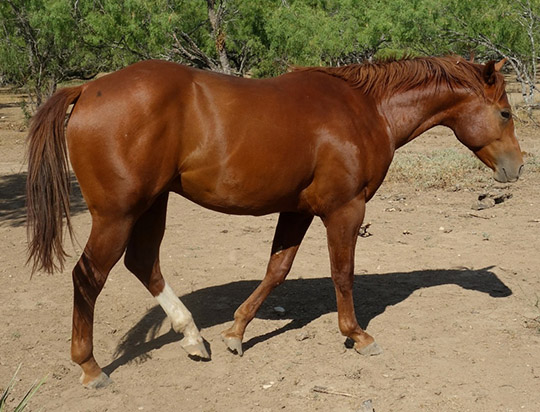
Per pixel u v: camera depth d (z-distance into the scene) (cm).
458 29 1681
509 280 545
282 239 416
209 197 367
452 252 632
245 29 1781
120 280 554
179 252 639
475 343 418
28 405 347
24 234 715
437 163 1068
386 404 341
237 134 354
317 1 2117
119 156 334
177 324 396
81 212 833
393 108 406
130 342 432
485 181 968
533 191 898
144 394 360
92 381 363
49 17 1590
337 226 389
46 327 454
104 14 1611
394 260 609
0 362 398
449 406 339
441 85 411
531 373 374
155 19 1586
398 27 1623
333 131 374
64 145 346
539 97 2111
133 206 344
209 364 397
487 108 414
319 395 353
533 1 1703
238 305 496
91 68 2003
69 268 586
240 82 371
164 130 341
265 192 368
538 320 452
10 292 522
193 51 1858
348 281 398
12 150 1423
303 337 429
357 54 1916
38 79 1811
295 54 1775
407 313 474
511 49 1733
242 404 347
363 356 402
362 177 385
